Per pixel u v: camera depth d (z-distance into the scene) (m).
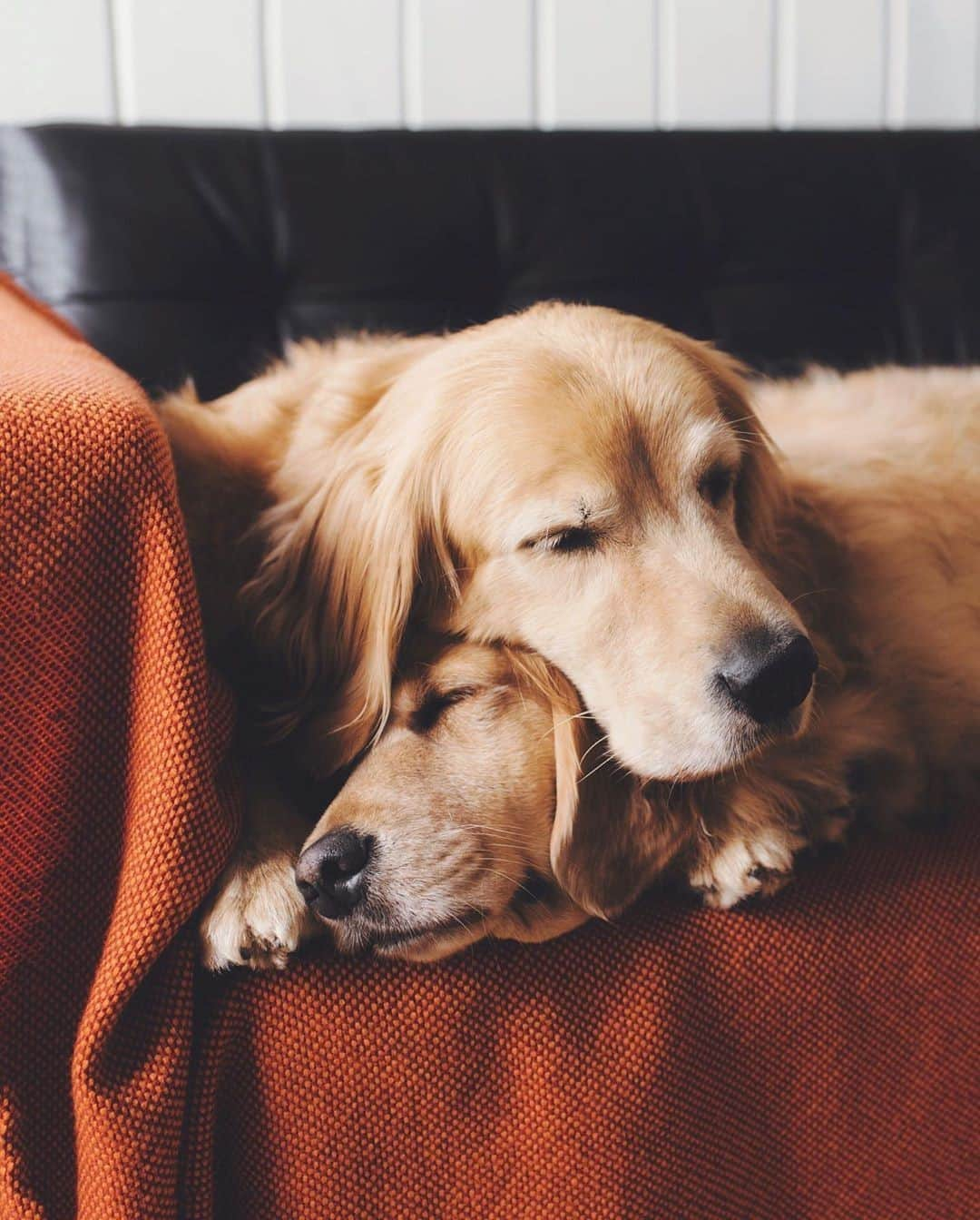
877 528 1.13
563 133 1.85
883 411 1.34
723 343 1.84
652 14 2.13
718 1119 0.85
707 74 2.19
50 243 1.62
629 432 0.90
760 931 0.87
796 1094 0.88
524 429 0.89
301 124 2.02
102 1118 0.72
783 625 0.85
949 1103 0.93
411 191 1.74
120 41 1.92
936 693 1.04
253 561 1.02
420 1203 0.80
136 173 1.64
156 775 0.74
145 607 0.74
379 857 0.81
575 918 0.84
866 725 0.97
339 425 1.05
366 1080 0.79
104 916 0.76
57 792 0.73
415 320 1.73
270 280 1.72
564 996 0.82
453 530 0.93
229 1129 0.78
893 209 1.94
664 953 0.85
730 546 0.92
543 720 0.90
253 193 1.69
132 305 1.62
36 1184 0.73
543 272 1.79
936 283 1.92
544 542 0.90
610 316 1.03
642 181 1.84
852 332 1.89
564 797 0.85
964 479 1.20
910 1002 0.90
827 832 0.90
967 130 2.03
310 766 0.94
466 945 0.82
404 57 2.04
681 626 0.86
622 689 0.87
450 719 0.91
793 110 2.25
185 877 0.74
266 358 1.69
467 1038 0.80
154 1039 0.74
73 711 0.73
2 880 0.72
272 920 0.77
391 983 0.80
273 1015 0.78
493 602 0.93
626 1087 0.82
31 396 0.74
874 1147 0.91
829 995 0.88
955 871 0.94
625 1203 0.83
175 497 0.76
